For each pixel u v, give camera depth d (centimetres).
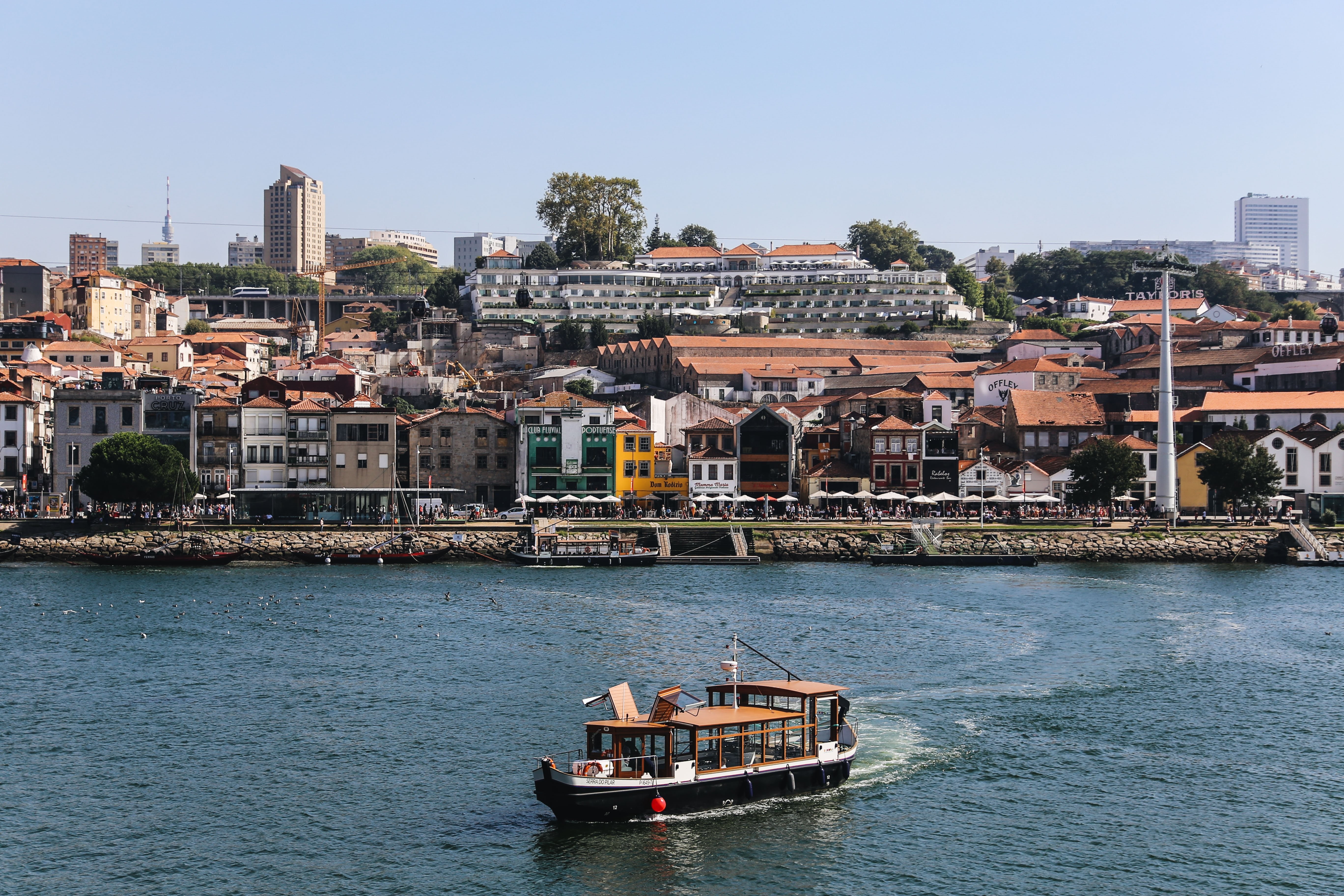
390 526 17362
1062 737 8356
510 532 17175
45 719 8644
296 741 8181
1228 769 7775
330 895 6041
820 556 17175
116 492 16500
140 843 6588
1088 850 6575
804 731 7369
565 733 8319
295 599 13325
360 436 19075
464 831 6769
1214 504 19975
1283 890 6138
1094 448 19162
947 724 8619
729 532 17438
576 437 19625
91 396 18662
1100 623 12131
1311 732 8506
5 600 13188
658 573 15725
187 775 7544
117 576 15088
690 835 6756
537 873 6294
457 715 8731
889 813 7050
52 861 6369
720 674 9862
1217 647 11044
